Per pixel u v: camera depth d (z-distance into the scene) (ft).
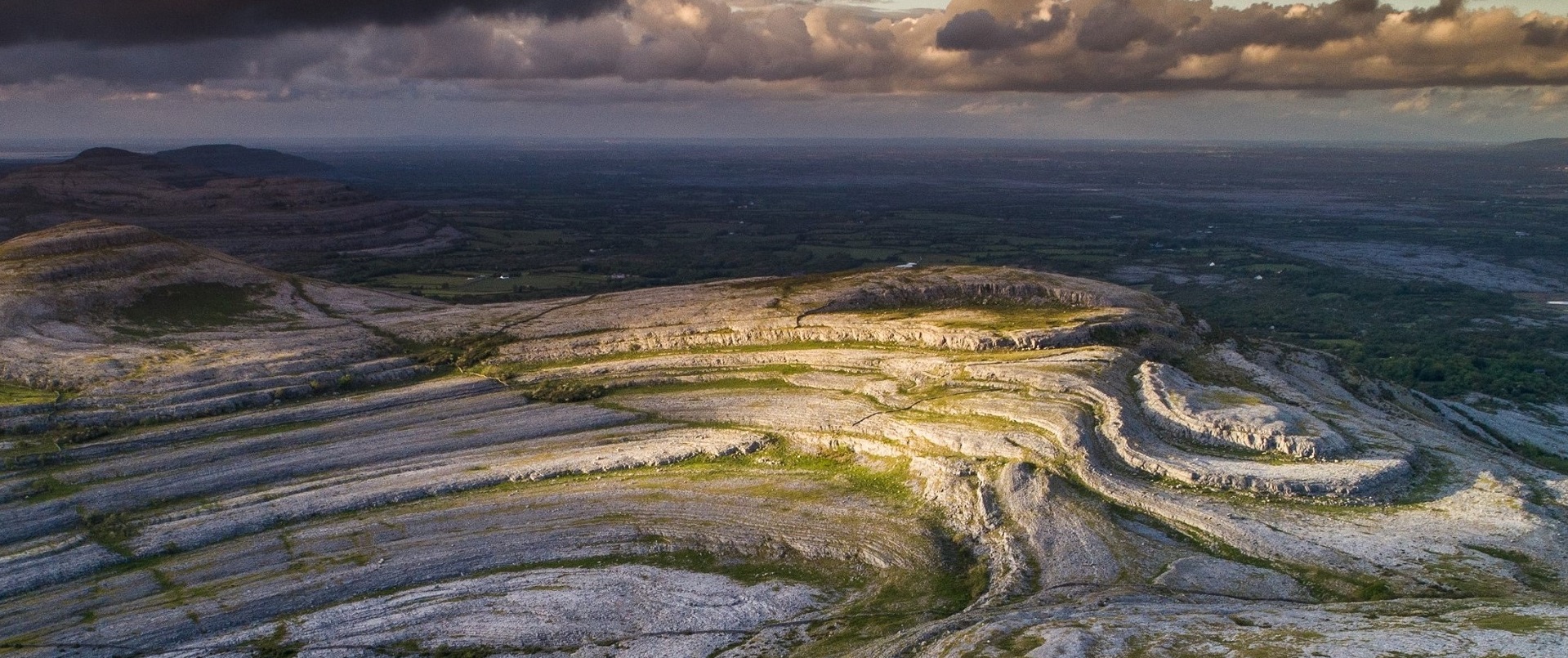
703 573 240.12
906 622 205.98
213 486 299.79
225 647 213.87
